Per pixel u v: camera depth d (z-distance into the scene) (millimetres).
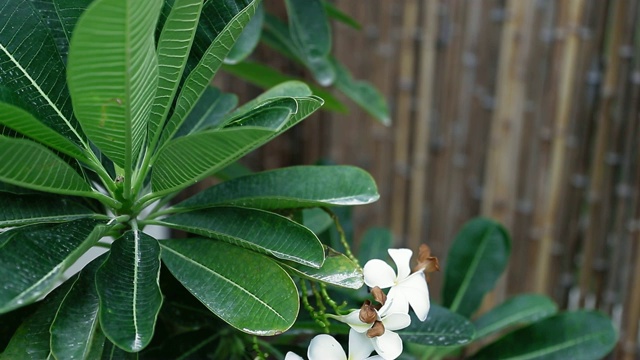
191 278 729
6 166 636
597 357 982
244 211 767
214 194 805
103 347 715
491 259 1106
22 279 637
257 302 702
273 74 1198
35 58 717
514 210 1941
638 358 1882
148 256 713
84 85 604
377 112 1289
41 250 667
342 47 1980
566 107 1783
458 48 1884
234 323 689
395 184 2100
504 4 1786
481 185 1985
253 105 842
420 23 1909
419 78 1959
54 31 742
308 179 814
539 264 1954
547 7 1726
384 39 1950
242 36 973
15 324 769
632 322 1853
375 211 2148
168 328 861
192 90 735
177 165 696
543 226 1915
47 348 703
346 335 848
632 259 1816
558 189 1870
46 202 750
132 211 768
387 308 734
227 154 662
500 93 1846
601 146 1786
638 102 1714
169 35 658
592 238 1873
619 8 1654
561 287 1965
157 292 661
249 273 721
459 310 1089
